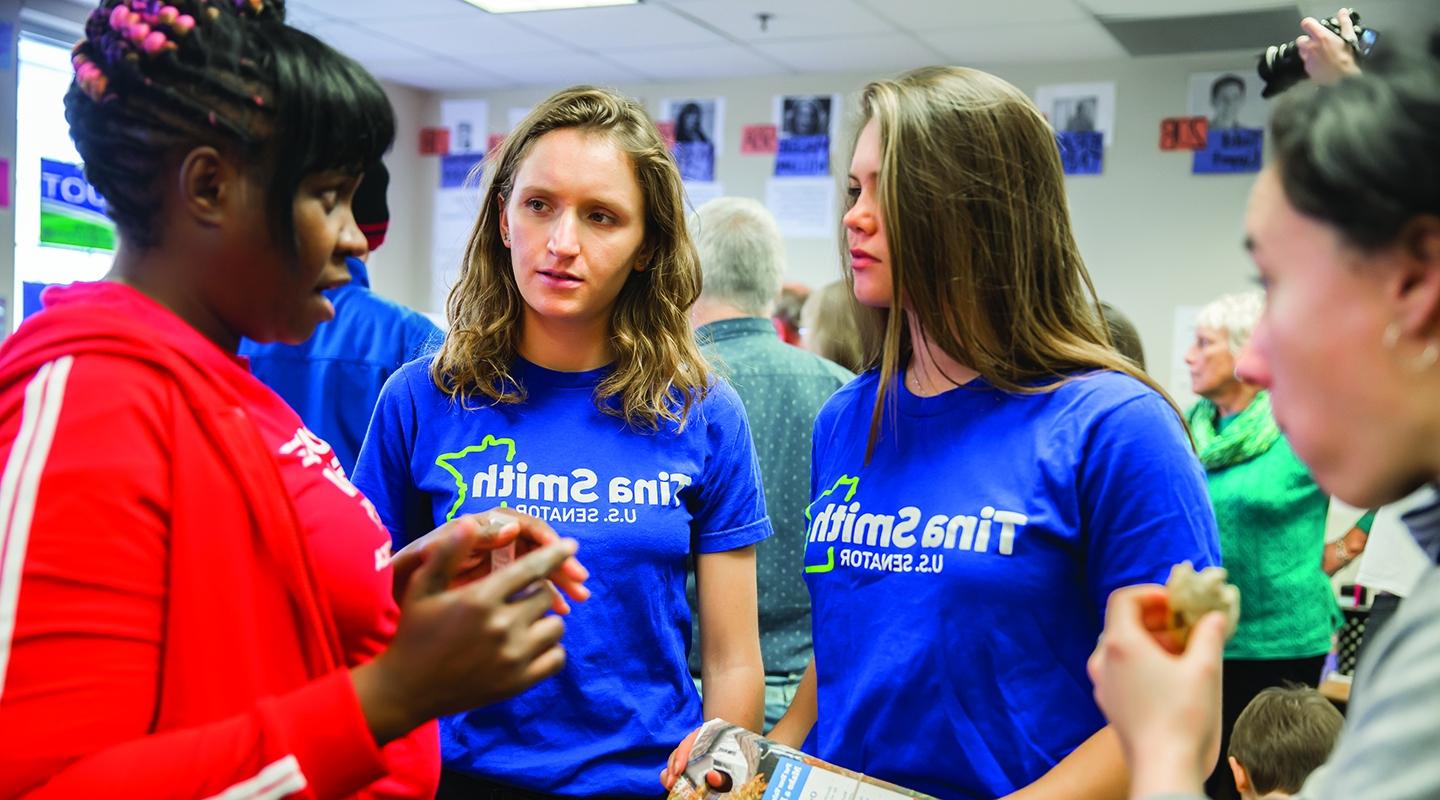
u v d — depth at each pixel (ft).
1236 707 9.14
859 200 3.64
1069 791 3.15
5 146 10.97
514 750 4.22
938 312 3.48
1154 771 1.96
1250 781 6.83
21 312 11.12
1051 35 14.51
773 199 17.85
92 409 2.13
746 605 4.69
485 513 3.14
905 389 3.76
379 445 4.57
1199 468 3.33
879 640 3.51
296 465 2.60
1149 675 2.06
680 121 18.37
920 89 3.48
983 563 3.32
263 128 2.35
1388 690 1.81
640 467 4.44
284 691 2.41
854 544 3.66
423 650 2.26
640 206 4.48
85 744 2.02
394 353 7.12
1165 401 3.37
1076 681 3.34
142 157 2.32
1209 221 15.33
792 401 6.63
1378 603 6.55
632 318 4.63
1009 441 3.43
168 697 2.19
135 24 2.24
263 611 2.37
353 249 2.60
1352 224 1.84
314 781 2.19
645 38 15.58
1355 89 1.91
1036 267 3.51
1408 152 1.77
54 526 2.03
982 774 3.31
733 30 15.01
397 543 4.55
